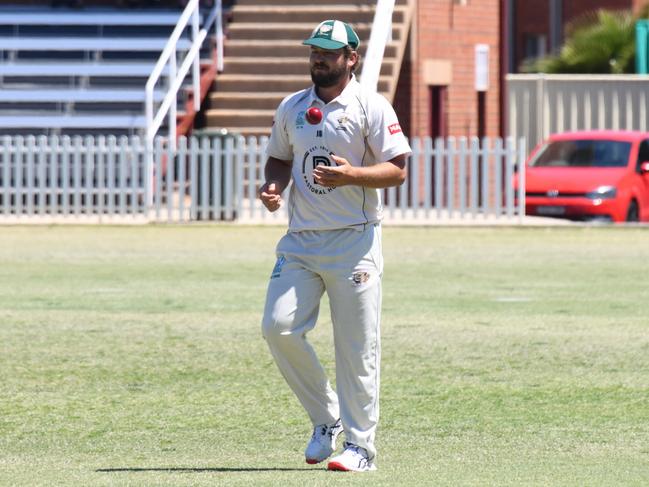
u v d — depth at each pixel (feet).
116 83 348.59
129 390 131.95
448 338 160.25
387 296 195.21
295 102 99.66
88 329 166.30
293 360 99.50
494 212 317.22
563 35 533.55
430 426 116.37
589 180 318.24
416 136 361.71
